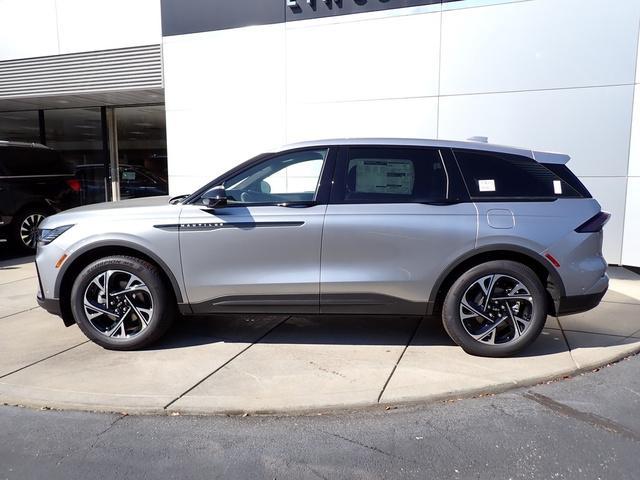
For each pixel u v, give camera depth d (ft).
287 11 28.68
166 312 15.17
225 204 14.55
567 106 24.91
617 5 23.68
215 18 30.09
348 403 12.08
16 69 35.83
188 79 31.04
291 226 14.42
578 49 24.45
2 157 29.73
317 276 14.55
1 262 29.17
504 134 26.02
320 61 28.43
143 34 32.17
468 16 25.85
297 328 17.34
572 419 11.49
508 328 14.74
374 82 27.68
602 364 14.32
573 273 14.21
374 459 10.05
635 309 19.07
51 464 9.96
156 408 11.97
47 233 15.34
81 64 34.12
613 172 24.62
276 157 15.17
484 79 25.99
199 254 14.69
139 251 14.84
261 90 29.68
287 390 12.76
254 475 9.59
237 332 16.96
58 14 34.09
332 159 14.97
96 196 42.50
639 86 23.67
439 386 12.89
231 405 12.02
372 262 14.43
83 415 11.85
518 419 11.50
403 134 27.53
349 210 14.47
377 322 17.97
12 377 13.65
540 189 14.65
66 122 42.98
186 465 9.91
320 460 10.05
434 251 14.29
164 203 15.97
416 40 26.78
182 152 31.71
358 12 27.53
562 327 17.21
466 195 14.51
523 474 9.55
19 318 18.78
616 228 24.93
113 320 15.37
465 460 9.99
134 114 40.70
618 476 9.46
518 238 14.08
